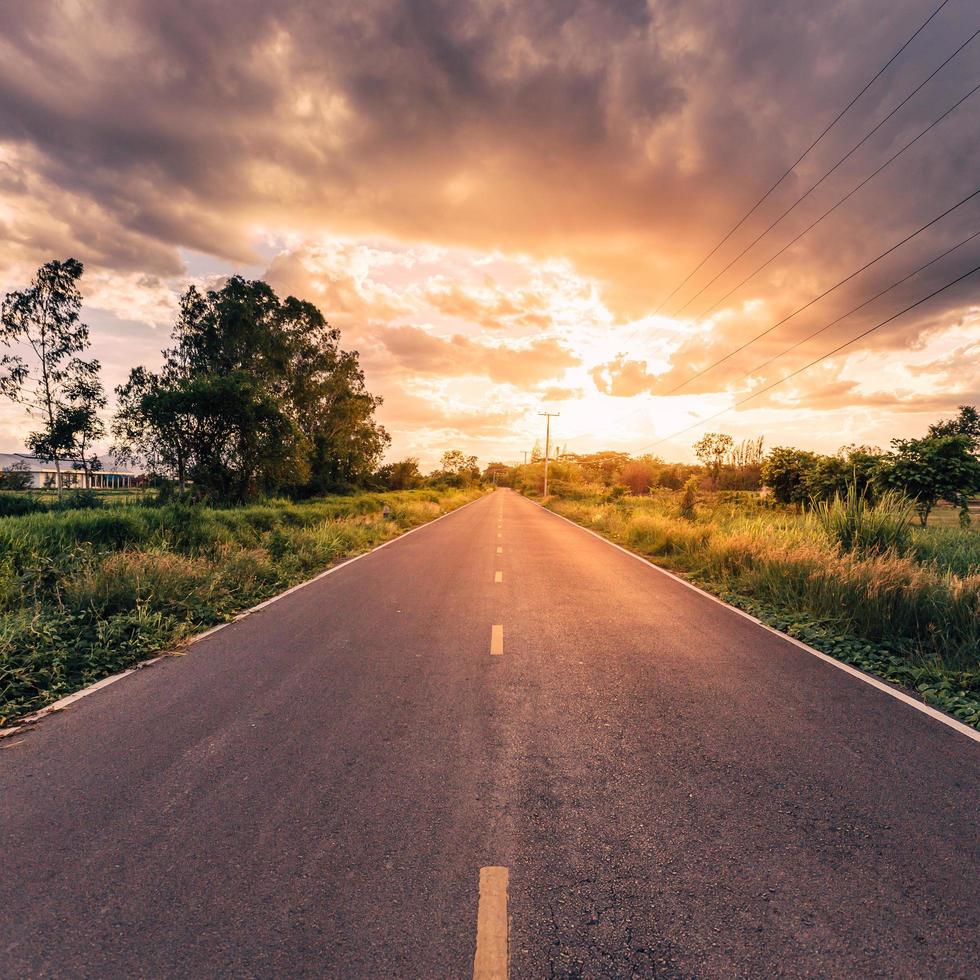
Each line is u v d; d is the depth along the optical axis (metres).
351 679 5.63
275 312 39.88
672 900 2.58
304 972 2.17
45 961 2.22
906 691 5.50
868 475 21.80
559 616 8.57
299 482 38.38
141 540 11.85
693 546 15.45
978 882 2.75
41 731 4.41
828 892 2.65
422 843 2.99
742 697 5.26
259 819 3.21
